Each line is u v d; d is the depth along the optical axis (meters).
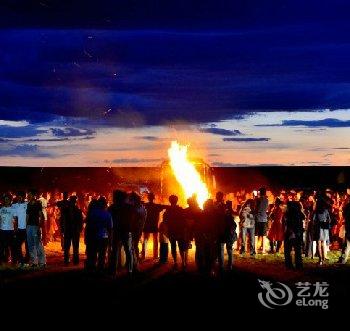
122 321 10.15
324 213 16.78
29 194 16.16
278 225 18.84
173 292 12.73
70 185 38.50
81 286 13.37
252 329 9.71
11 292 12.66
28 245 16.11
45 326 9.79
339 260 16.98
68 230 16.50
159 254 17.72
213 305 11.48
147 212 17.22
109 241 14.67
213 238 14.66
